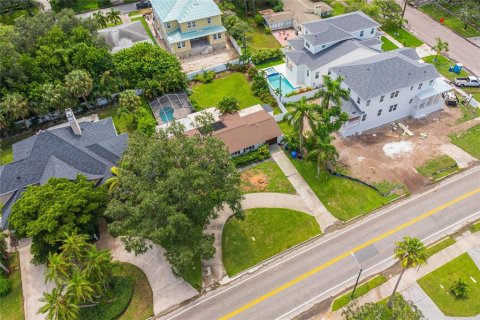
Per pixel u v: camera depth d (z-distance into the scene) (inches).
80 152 2133.4
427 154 2269.9
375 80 2345.0
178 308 1658.5
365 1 3661.4
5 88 2400.3
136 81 2758.4
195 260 1812.3
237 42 3329.2
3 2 3895.2
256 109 2566.4
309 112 2041.1
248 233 1924.2
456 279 1681.8
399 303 1487.5
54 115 2691.9
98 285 1534.2
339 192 2095.2
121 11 4072.3
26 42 2719.0
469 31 3339.1
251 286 1718.8
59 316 1407.5
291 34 3469.5
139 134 1824.6
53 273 1453.0
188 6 3235.7
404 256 1373.0
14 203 1798.7
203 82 2952.8
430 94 2429.9
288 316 1605.6
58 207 1665.8
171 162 1584.6
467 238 1840.6
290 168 2247.8
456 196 2031.3
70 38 2726.4
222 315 1624.0
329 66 2679.6
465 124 2452.0
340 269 1755.7
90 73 2600.9
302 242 1881.2
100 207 1806.1
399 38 3304.6
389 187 2096.5
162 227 1457.9
